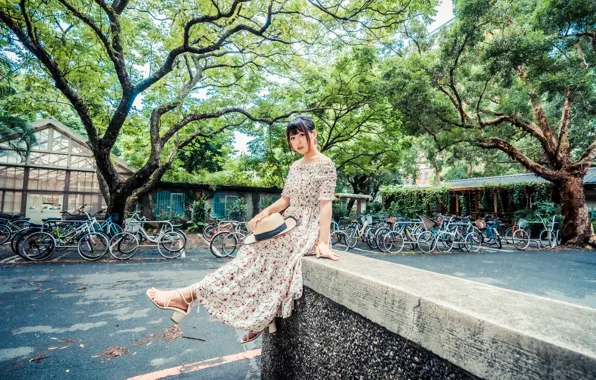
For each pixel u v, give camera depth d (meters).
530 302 0.89
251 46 9.91
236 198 16.91
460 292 0.98
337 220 17.34
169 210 15.42
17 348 2.66
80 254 7.10
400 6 8.12
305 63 10.77
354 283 1.19
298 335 1.55
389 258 8.30
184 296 1.44
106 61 10.07
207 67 11.08
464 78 11.05
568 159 11.55
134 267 6.32
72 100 8.12
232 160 20.72
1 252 7.68
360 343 1.17
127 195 9.55
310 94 12.55
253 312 1.45
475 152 15.87
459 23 9.19
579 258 8.78
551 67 8.62
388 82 10.05
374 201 21.98
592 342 0.61
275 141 15.51
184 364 2.44
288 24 8.43
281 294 1.50
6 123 11.05
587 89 8.83
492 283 5.54
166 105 10.65
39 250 6.73
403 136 14.53
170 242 7.80
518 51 8.33
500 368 0.69
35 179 12.77
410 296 0.95
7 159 12.39
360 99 11.61
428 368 0.90
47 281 4.95
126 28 7.00
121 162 14.23
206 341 2.88
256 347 2.77
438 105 10.36
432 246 9.70
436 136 12.16
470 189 16.69
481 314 0.77
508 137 12.32
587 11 8.23
